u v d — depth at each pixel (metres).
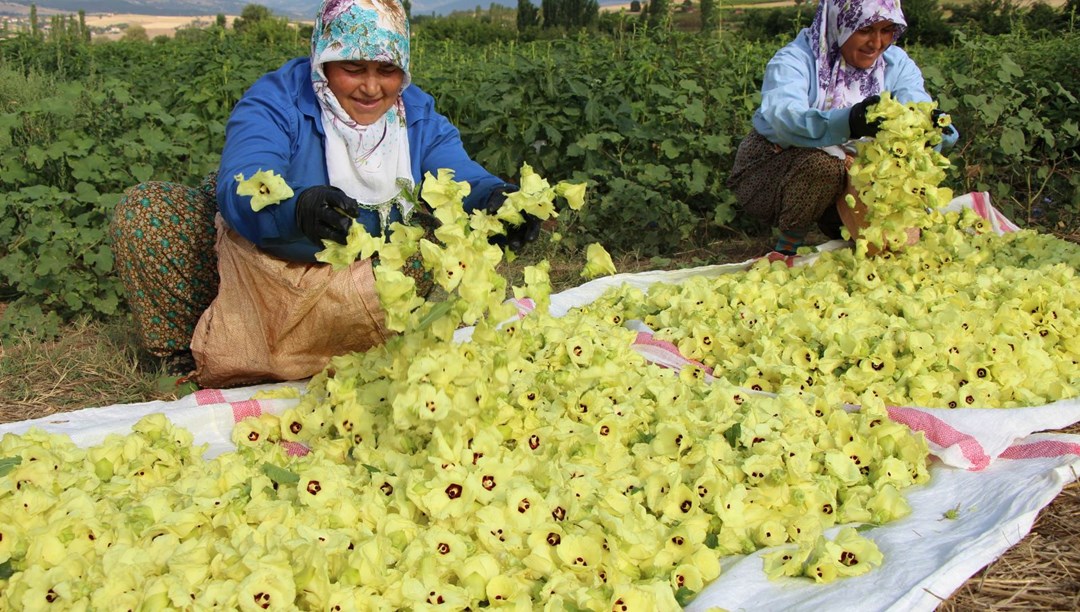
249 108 3.47
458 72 8.03
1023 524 2.49
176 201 3.74
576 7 36.00
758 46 9.28
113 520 2.48
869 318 3.97
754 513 2.64
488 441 2.76
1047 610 2.33
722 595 2.31
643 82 7.41
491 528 2.48
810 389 3.51
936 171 4.36
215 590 2.15
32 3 16.69
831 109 4.86
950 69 7.37
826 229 5.48
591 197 6.46
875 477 2.86
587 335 3.64
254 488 2.59
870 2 4.70
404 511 2.57
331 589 2.15
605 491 2.62
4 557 2.37
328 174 3.56
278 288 3.51
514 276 5.67
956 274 4.51
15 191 5.58
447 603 2.20
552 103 7.08
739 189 5.37
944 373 3.52
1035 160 6.76
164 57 14.34
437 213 2.66
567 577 2.32
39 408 3.83
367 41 3.31
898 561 2.40
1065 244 5.05
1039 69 7.80
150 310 3.87
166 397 3.89
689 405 3.28
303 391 3.72
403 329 2.73
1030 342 3.68
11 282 4.80
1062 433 3.06
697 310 4.17
